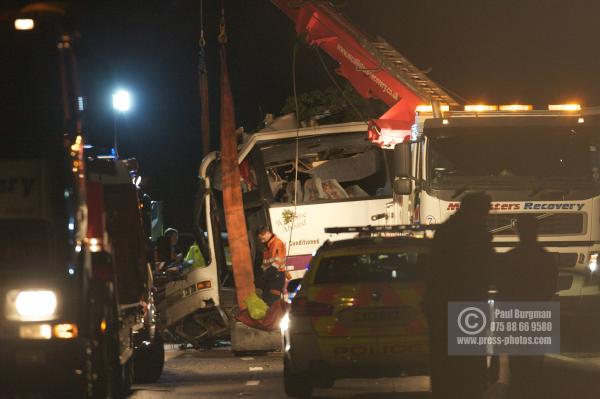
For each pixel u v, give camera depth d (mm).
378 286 19844
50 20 16266
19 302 15203
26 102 15969
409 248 20609
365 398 20484
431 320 16500
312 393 21328
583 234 28594
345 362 19719
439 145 28344
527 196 28359
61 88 16094
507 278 18719
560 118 28656
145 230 26656
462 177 28234
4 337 15117
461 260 16328
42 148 15836
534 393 18578
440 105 28969
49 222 15586
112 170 22828
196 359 30781
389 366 19672
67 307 15297
